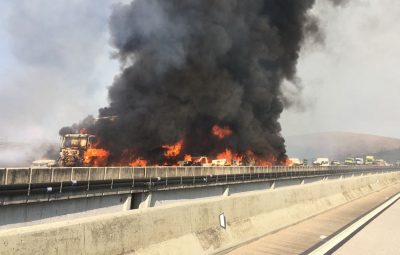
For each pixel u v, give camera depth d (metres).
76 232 5.40
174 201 25.75
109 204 20.06
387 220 16.38
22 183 15.51
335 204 21.45
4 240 4.42
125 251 6.24
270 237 11.24
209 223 8.91
